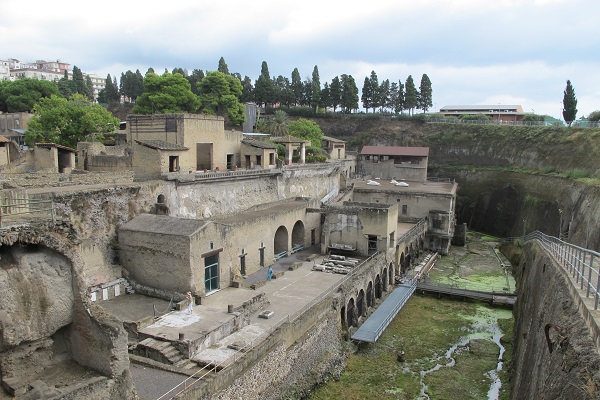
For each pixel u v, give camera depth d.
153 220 39.84
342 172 88.94
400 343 42.31
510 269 66.69
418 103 140.25
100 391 19.28
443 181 99.94
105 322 20.09
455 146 111.19
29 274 19.11
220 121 63.53
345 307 42.12
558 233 73.31
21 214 21.31
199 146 63.16
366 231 54.66
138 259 38.31
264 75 133.25
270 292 41.41
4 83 99.00
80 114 68.88
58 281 20.06
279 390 30.91
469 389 35.09
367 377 36.31
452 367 38.41
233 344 30.17
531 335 33.00
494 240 87.00
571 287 28.11
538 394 24.27
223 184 55.28
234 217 47.94
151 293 37.78
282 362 31.20
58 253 19.91
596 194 64.25
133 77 148.00
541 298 34.78
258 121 109.56
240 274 43.44
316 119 132.25
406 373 37.28
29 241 18.88
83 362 20.91
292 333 33.19
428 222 76.62
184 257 36.09
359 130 126.75
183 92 86.25
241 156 68.19
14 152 63.16
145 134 59.22
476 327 46.59
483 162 106.44
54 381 19.61
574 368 20.05
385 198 79.56
